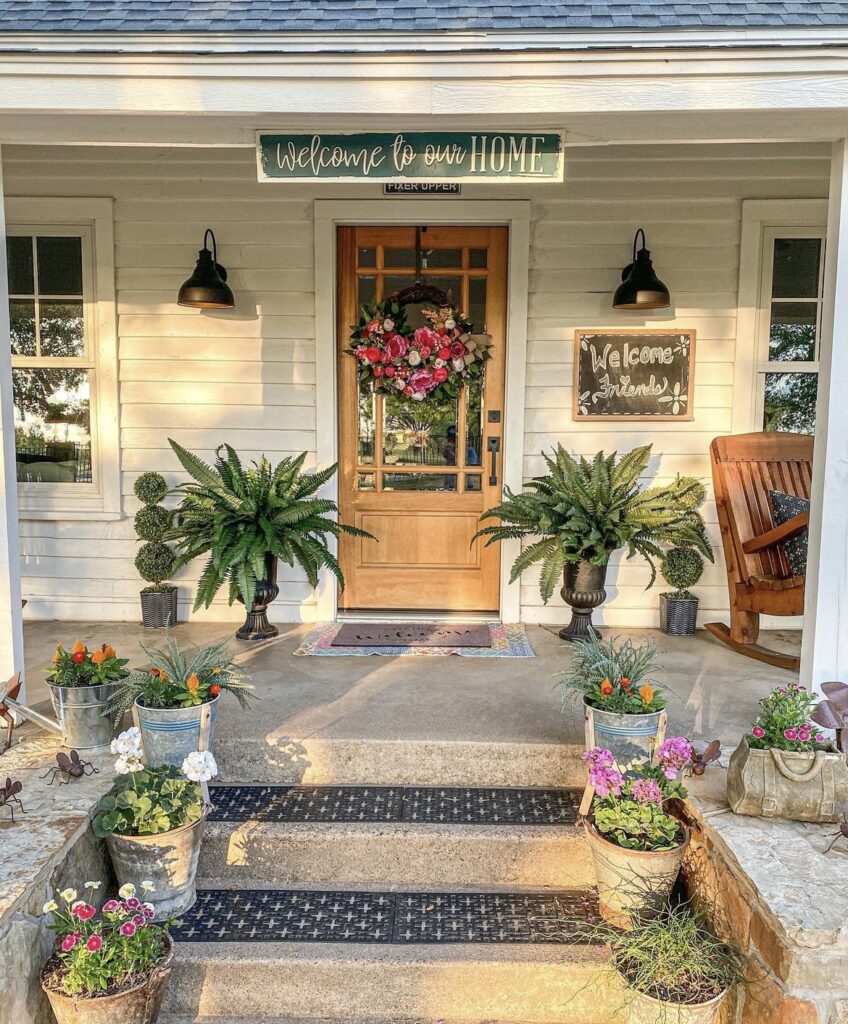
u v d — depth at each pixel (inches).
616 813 86.0
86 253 163.3
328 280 161.0
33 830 83.0
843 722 87.0
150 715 94.2
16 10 98.2
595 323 162.2
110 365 164.6
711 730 112.0
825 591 104.0
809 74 90.9
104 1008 71.7
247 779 108.5
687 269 160.2
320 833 96.3
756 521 152.5
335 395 165.5
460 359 161.8
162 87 94.9
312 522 145.9
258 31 92.7
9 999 69.6
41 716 105.1
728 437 158.1
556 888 95.7
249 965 82.8
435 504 169.9
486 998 83.3
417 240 163.2
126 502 169.0
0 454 107.3
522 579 167.8
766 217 157.5
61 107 95.0
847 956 68.1
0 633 109.7
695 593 168.1
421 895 94.0
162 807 86.6
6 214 161.2
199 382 165.8
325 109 95.3
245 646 151.0
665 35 90.7
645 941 79.4
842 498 102.5
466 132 102.0
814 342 163.5
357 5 99.8
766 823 86.2
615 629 167.5
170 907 88.2
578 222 159.5
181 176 159.6
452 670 137.1
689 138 102.6
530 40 91.9
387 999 83.4
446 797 104.7
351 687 127.8
